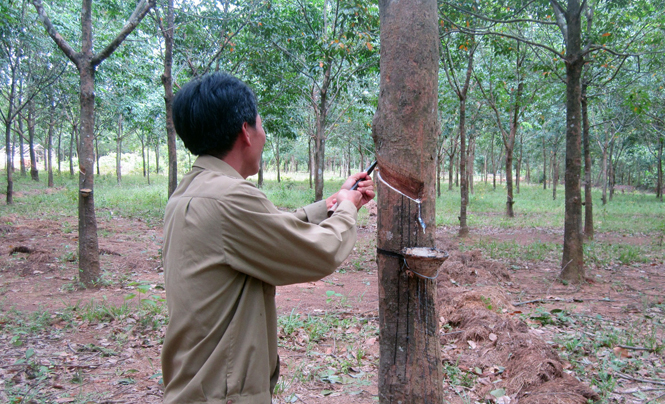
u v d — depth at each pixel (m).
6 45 14.02
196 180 1.30
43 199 16.41
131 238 9.93
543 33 11.98
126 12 11.04
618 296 6.35
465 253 7.89
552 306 5.77
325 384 3.51
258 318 1.25
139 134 33.44
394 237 1.81
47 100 21.50
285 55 11.43
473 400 3.27
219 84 1.34
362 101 13.38
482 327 4.29
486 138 30.50
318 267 1.26
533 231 13.16
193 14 9.33
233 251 1.19
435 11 1.82
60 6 14.23
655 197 29.00
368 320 5.08
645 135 25.22
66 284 6.31
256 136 1.41
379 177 1.85
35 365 3.67
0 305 5.27
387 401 1.85
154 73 14.65
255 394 1.21
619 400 3.25
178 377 1.22
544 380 3.38
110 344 4.26
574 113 6.91
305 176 48.28
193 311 1.19
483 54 13.36
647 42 9.16
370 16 8.48
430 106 1.79
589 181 11.30
